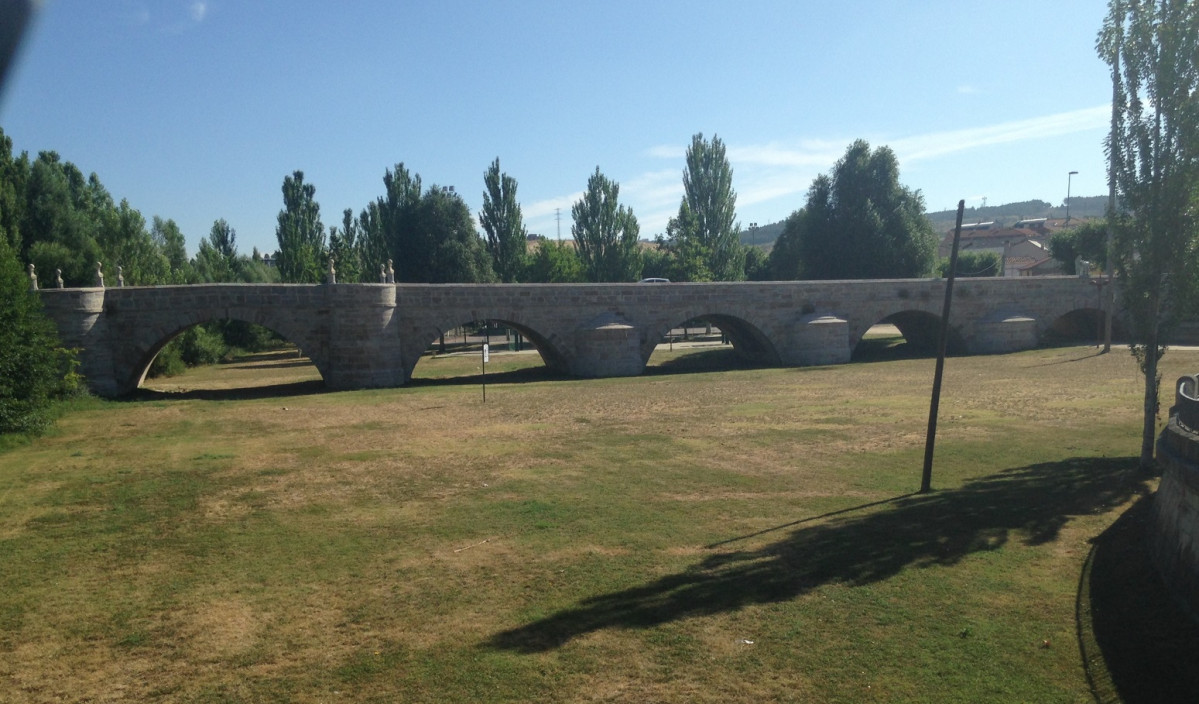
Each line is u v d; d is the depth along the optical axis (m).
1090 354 50.72
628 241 83.50
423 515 17.09
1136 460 20.36
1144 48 19.17
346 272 80.50
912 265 74.38
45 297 37.97
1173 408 15.16
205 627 11.41
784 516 16.38
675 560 13.79
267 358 74.38
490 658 10.27
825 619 11.20
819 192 78.81
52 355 29.61
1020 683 9.30
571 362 49.53
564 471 21.27
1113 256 20.41
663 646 10.48
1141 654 9.81
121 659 10.45
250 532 16.00
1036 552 13.78
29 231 54.62
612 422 29.72
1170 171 18.97
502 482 20.09
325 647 10.71
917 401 33.06
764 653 10.22
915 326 63.38
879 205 75.88
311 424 30.31
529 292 48.25
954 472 19.84
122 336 40.16
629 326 49.75
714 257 82.06
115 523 16.75
